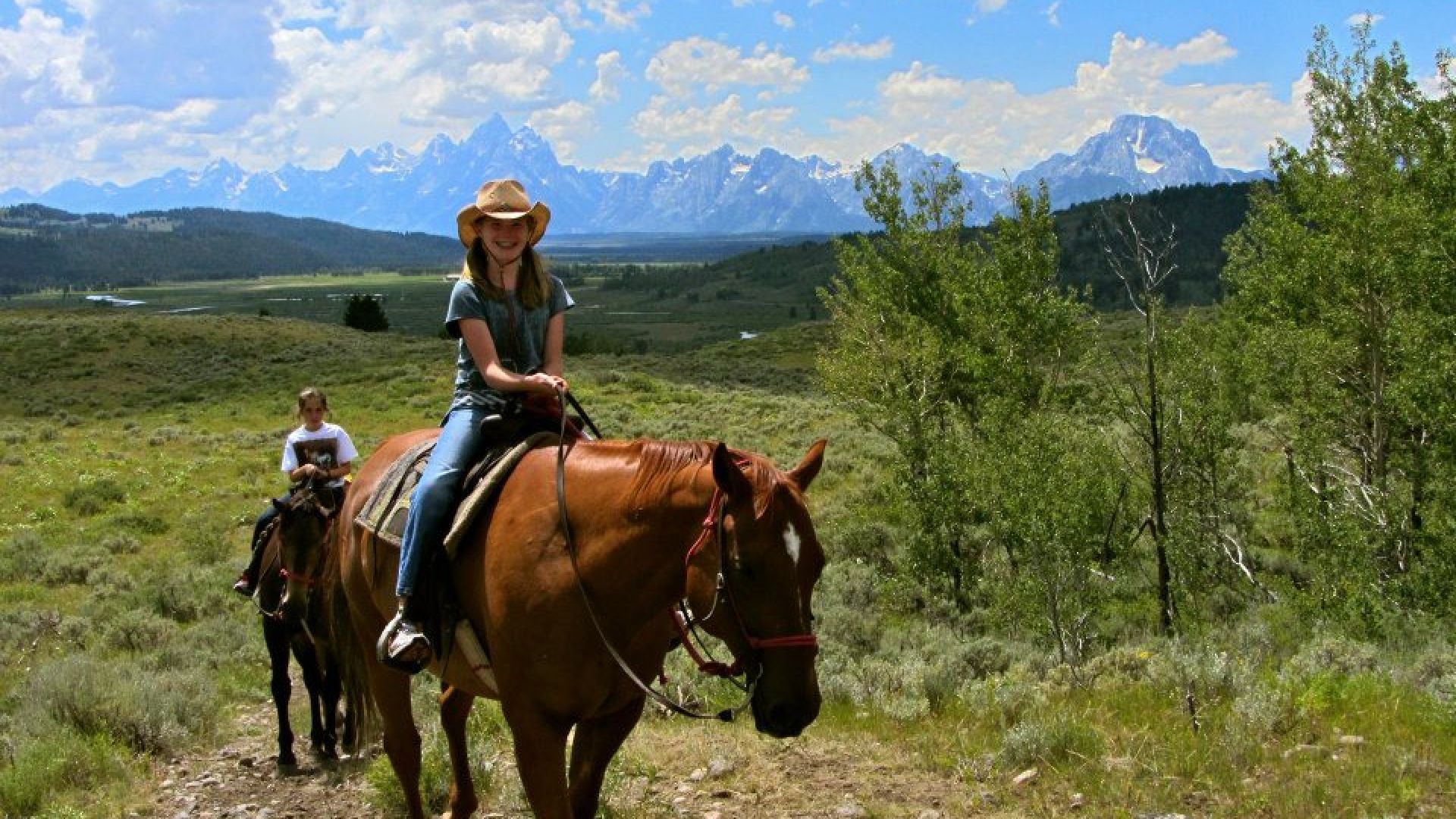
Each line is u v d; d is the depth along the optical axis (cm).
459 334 515
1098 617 1388
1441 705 722
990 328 1862
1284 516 1867
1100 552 1342
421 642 471
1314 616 1317
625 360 6762
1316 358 1706
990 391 1827
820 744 776
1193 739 700
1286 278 1891
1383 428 1666
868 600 1636
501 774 714
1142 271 1505
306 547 806
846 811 640
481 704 871
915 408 1733
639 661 475
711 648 1048
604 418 3909
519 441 504
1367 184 1777
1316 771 637
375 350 6562
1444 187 1695
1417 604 1275
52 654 1278
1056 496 1266
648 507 439
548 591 445
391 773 695
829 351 1984
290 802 736
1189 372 1521
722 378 6016
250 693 1073
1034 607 1226
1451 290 1600
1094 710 802
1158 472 1467
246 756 841
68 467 3108
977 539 1645
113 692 871
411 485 530
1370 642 1103
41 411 4784
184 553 2050
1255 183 2234
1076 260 19575
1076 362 1834
